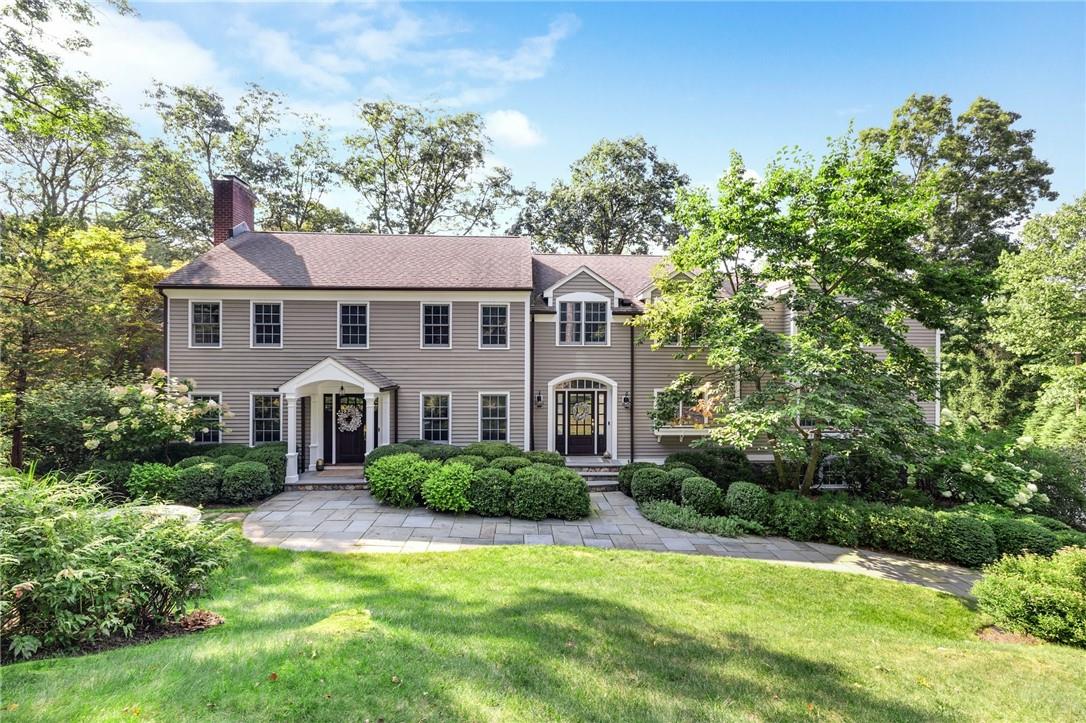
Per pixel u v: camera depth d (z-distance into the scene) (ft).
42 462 41.83
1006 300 73.56
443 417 53.31
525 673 14.43
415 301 52.70
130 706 10.45
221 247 55.36
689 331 45.21
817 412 33.47
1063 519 42.52
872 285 39.91
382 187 101.71
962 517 33.01
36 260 42.06
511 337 53.36
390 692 12.30
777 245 38.73
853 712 13.61
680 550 31.60
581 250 113.60
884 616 23.39
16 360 42.78
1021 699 14.89
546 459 44.96
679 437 55.16
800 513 35.37
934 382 41.52
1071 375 61.67
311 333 51.85
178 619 17.69
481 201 108.88
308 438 51.83
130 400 42.86
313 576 24.71
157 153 88.48
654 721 12.22
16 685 11.12
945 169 89.92
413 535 32.71
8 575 13.20
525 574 25.62
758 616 21.66
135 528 17.12
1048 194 89.66
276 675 12.39
